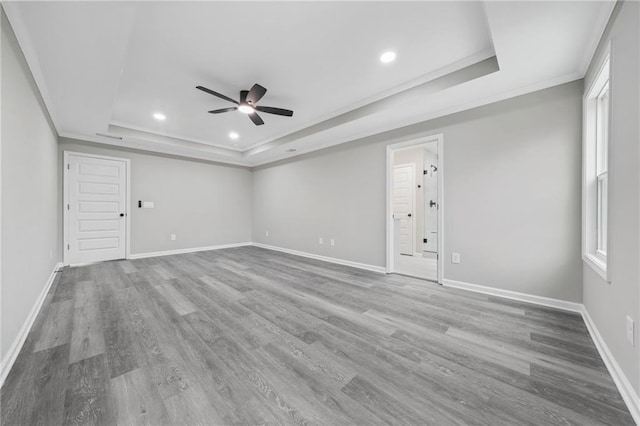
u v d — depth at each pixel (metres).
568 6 1.56
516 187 2.63
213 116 3.83
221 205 6.21
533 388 1.34
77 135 4.14
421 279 3.45
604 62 1.73
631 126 1.29
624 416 1.16
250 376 1.43
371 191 4.01
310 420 1.13
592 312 1.95
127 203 4.80
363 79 2.77
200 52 2.29
